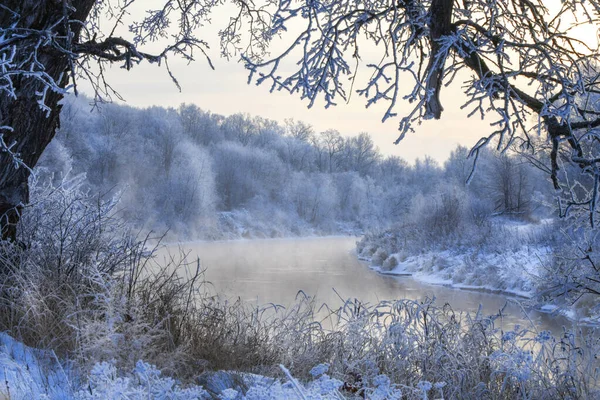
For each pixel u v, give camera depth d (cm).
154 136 8381
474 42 503
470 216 3378
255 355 578
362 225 9769
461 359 553
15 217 642
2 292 538
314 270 2956
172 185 7056
